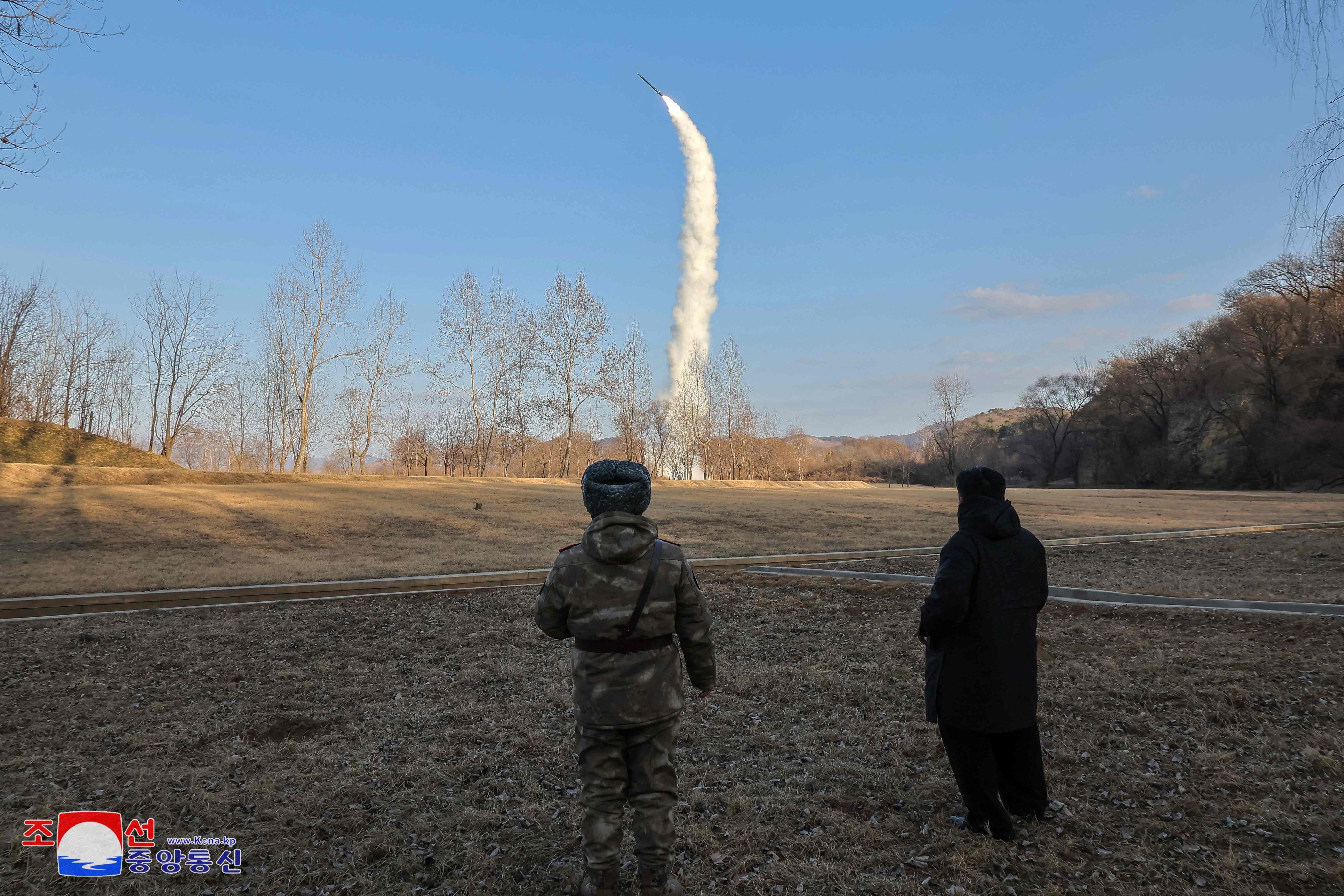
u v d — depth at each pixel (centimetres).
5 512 1828
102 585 1028
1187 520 2153
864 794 386
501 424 4747
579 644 281
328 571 1162
